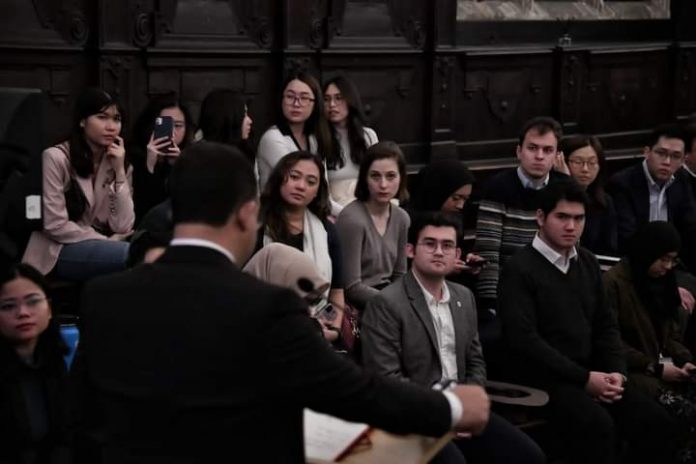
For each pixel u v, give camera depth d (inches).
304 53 671.1
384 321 453.1
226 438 245.9
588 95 819.4
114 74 607.8
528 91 786.2
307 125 581.3
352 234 520.7
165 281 253.8
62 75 597.9
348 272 519.2
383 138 713.0
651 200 656.4
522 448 454.3
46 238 503.5
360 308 515.8
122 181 518.3
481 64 756.6
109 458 250.7
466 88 750.5
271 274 404.2
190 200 257.1
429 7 722.2
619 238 649.0
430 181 554.6
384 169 522.6
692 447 499.5
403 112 719.7
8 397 365.7
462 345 463.5
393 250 533.0
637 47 840.9
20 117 330.6
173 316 250.2
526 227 558.9
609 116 836.0
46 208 500.1
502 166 751.7
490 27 775.7
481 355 475.2
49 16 592.7
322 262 490.3
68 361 408.8
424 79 726.5
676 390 523.5
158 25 620.1
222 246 258.1
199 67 636.7
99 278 261.4
